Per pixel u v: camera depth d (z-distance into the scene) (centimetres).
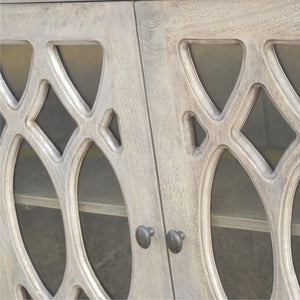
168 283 121
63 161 124
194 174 110
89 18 110
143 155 114
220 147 106
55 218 131
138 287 125
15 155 132
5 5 120
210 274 115
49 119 124
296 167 99
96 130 117
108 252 127
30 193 133
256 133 102
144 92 110
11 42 122
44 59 119
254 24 95
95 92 116
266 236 107
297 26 92
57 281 137
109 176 121
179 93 106
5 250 141
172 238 113
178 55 104
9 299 146
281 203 102
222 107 104
